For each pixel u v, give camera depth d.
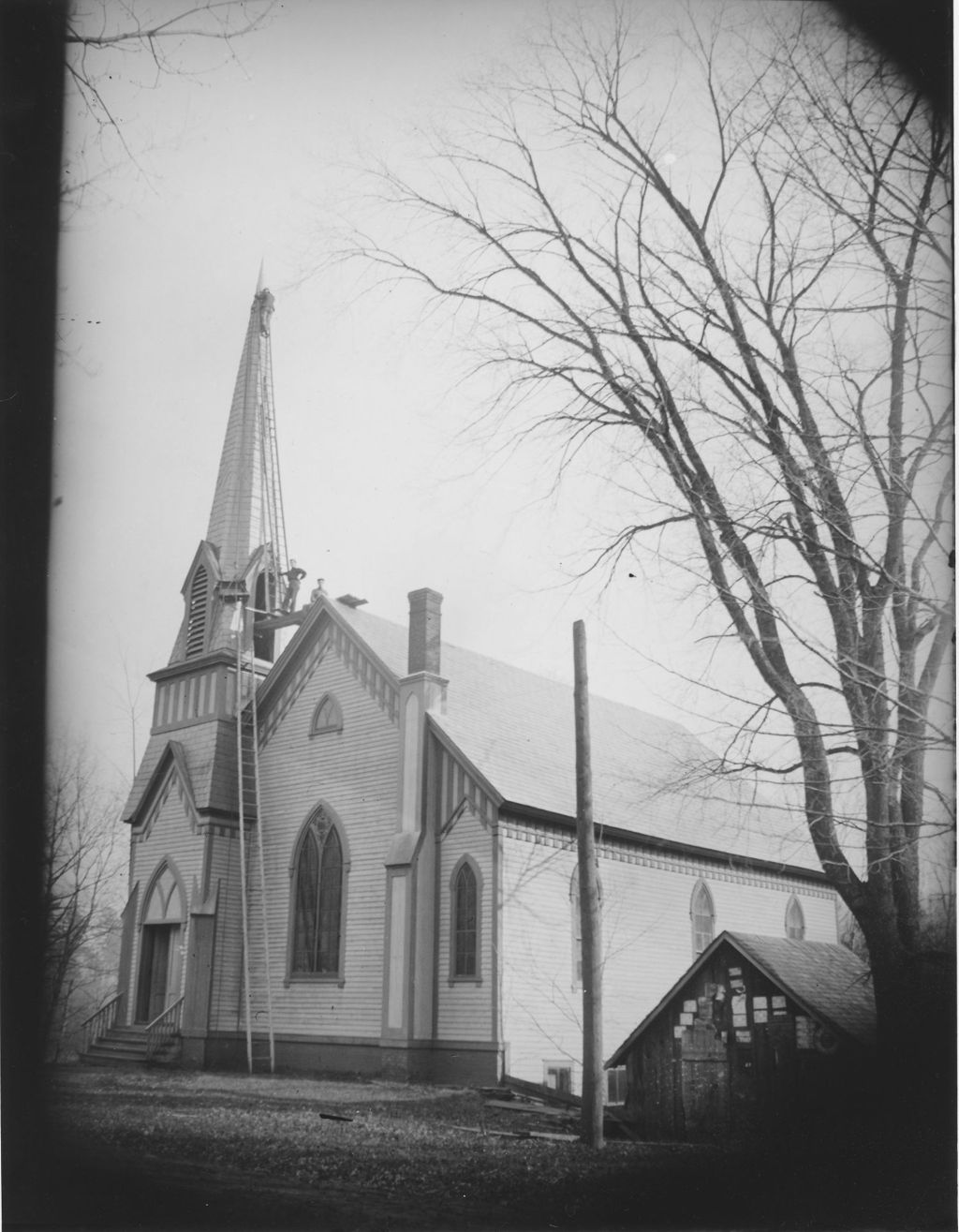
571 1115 20.31
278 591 35.19
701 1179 14.55
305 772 30.06
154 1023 29.23
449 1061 24.72
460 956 25.36
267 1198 14.38
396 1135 17.83
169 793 32.03
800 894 34.19
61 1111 18.94
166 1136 17.72
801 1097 15.70
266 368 36.06
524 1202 14.16
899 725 12.46
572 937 26.48
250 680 32.88
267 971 28.23
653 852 29.44
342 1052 26.72
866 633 12.91
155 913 31.31
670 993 17.41
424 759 27.00
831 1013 15.66
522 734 29.28
